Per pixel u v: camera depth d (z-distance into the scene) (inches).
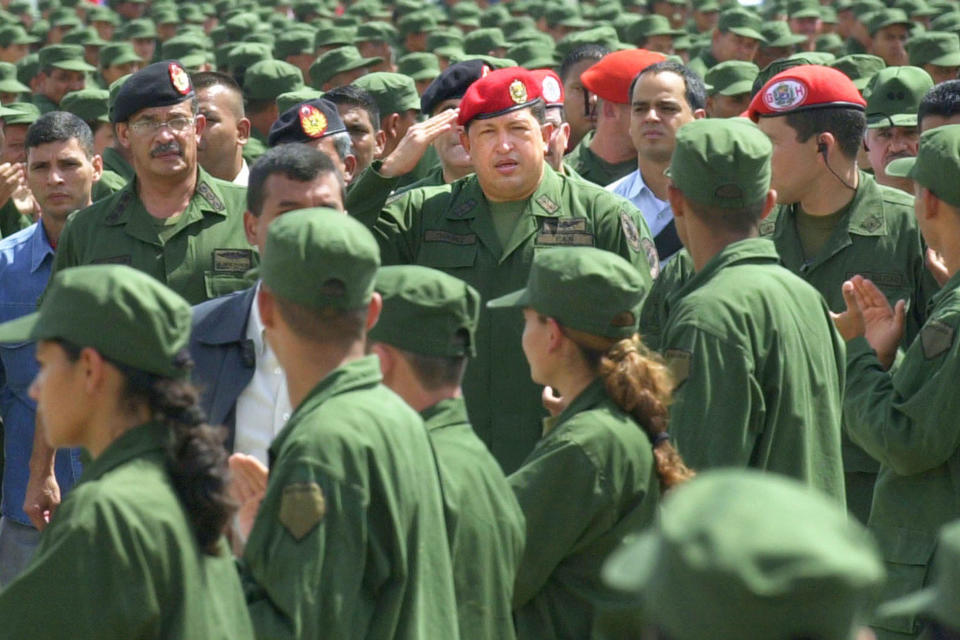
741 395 445.1
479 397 603.2
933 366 486.0
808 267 622.8
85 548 321.1
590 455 407.5
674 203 486.6
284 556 350.6
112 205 629.9
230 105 807.7
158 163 612.7
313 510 350.9
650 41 1742.1
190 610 326.0
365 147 861.2
